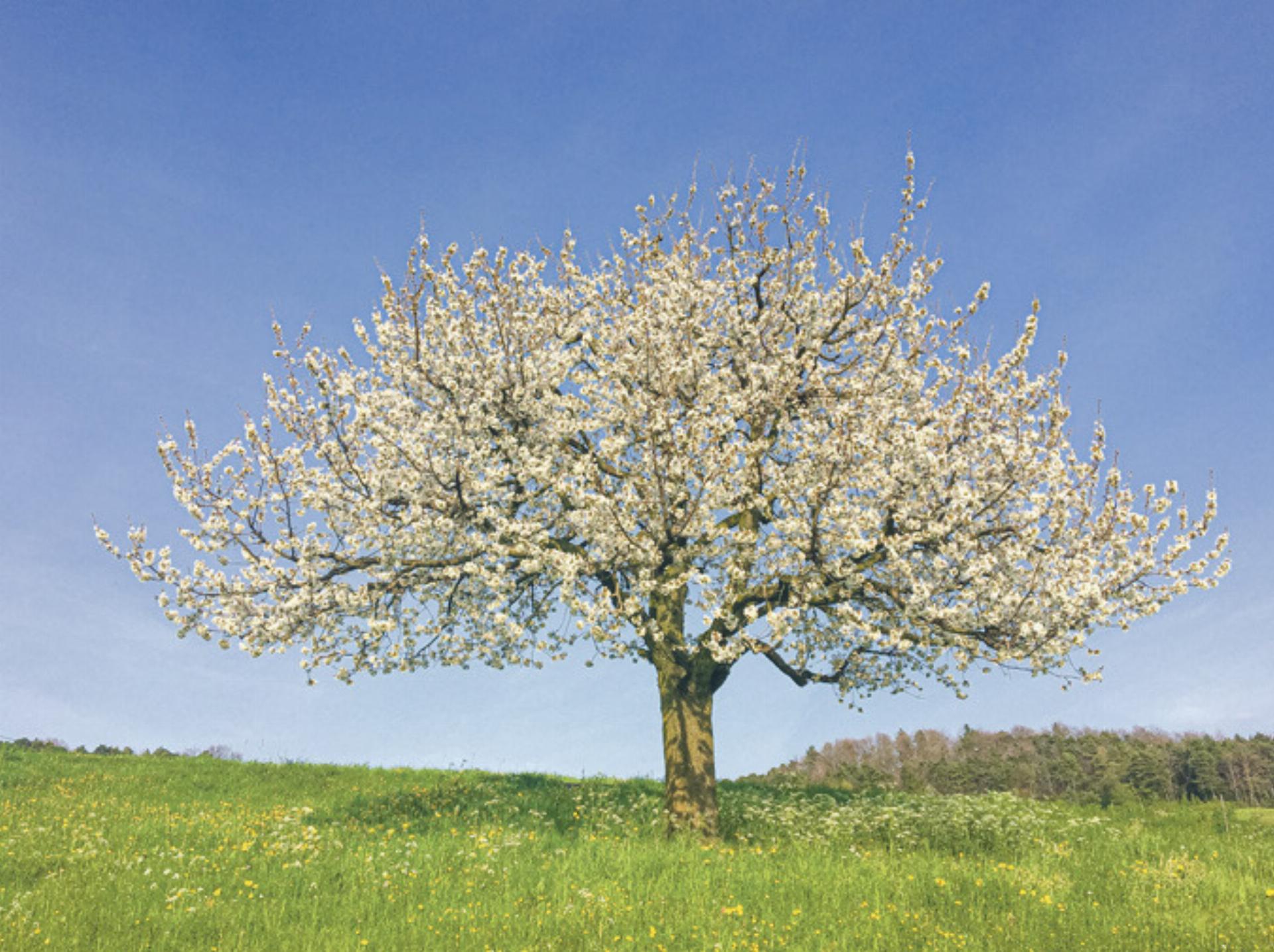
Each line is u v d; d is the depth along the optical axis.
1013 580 13.30
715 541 13.99
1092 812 18.16
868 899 10.03
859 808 16.69
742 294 16.78
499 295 14.91
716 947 8.10
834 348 16.30
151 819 15.27
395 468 14.66
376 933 8.64
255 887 10.30
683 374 14.70
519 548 13.95
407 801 17.58
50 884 10.14
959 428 13.55
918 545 13.61
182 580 13.69
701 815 14.62
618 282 17.33
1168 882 10.91
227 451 14.01
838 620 13.83
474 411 14.48
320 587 14.20
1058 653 13.09
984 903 9.88
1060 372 13.70
